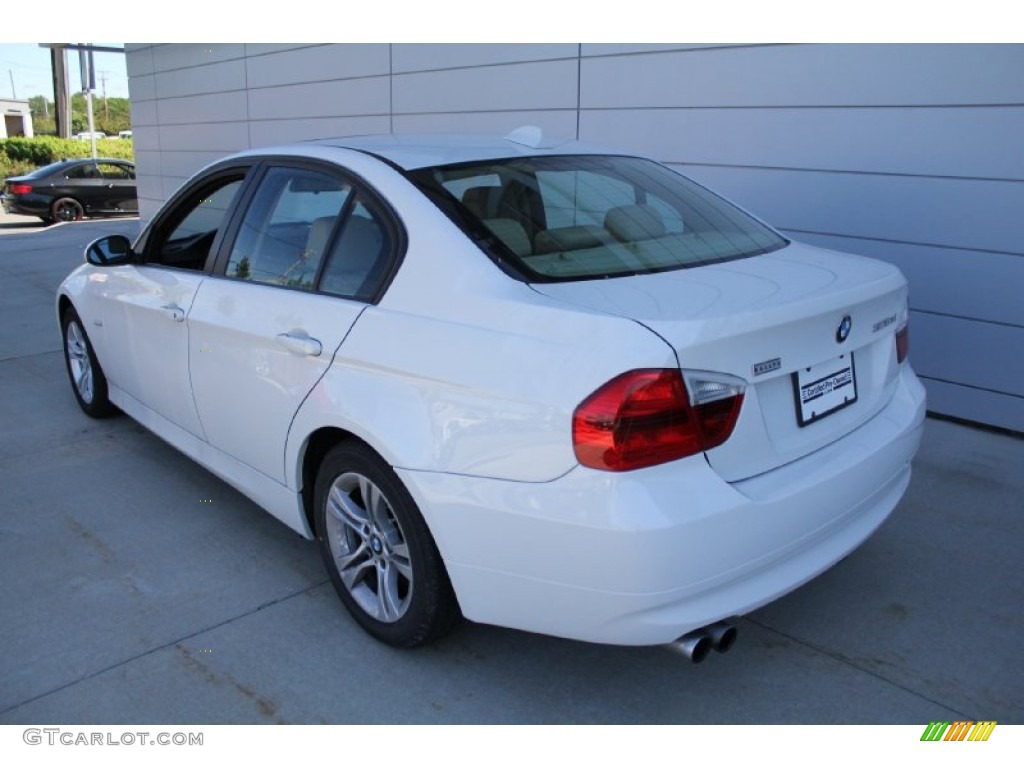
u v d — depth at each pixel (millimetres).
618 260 2713
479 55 7250
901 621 3045
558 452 2225
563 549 2246
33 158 32531
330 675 2789
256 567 3449
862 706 2633
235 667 2830
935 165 4762
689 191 3396
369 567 2930
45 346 6945
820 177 5262
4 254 12008
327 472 2936
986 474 4211
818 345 2496
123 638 2988
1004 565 3396
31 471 4383
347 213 2990
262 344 3109
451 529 2455
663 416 2154
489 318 2449
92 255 4047
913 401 2957
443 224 2701
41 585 3322
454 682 2754
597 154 3439
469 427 2400
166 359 3787
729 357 2250
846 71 5020
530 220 2797
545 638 2969
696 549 2180
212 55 11094
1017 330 4633
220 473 3637
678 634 2238
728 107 5641
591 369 2199
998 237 4609
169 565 3467
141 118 13484
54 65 36812
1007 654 2869
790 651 2887
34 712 2633
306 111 9586
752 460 2342
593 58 6379
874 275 2789
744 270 2740
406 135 3533
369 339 2703
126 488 4176
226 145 11320
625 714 2611
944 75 4633
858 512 2674
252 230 3410
